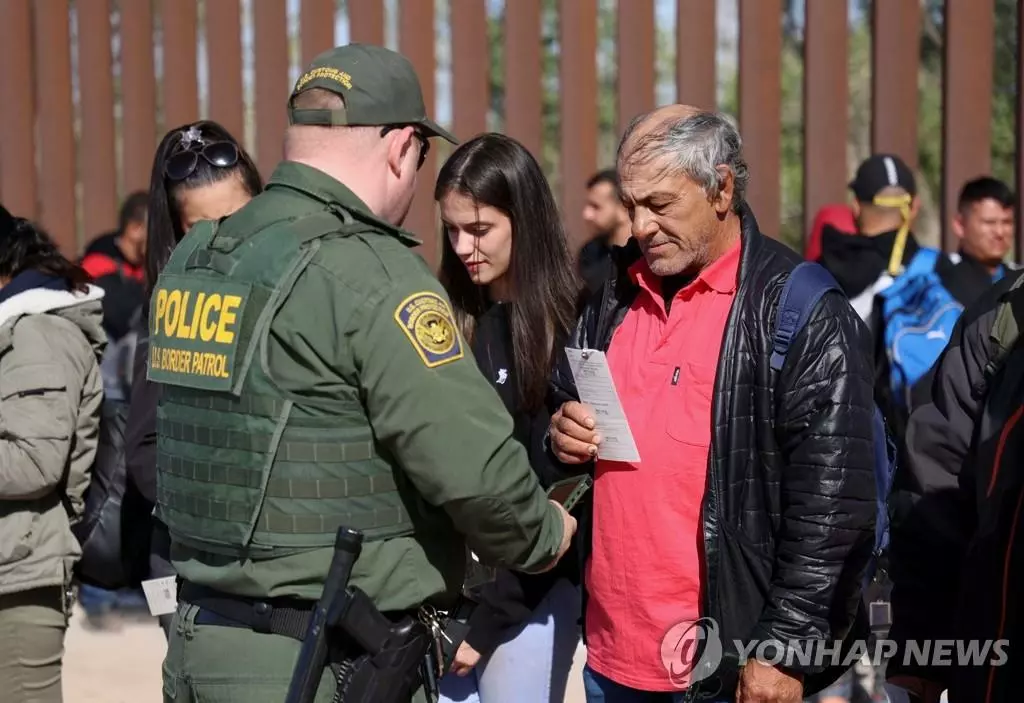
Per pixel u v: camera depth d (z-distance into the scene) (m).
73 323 2.91
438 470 1.97
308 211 2.09
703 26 5.75
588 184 5.18
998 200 4.97
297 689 1.95
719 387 2.30
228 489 2.03
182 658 2.12
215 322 2.05
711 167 2.32
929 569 2.56
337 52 2.19
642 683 2.43
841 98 5.76
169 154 2.98
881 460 2.49
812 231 5.65
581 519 2.59
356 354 1.98
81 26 6.09
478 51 5.89
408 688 2.07
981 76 5.73
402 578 2.06
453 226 2.82
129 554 3.17
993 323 2.46
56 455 2.76
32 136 6.17
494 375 2.83
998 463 2.25
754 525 2.31
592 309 2.67
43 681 2.95
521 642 2.81
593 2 5.80
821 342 2.25
